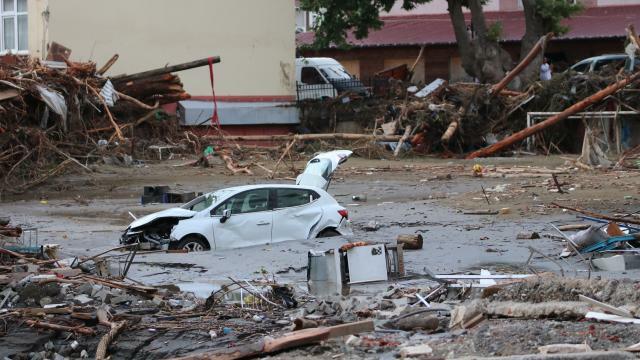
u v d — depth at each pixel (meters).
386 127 39.09
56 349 10.27
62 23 40.91
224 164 34.34
